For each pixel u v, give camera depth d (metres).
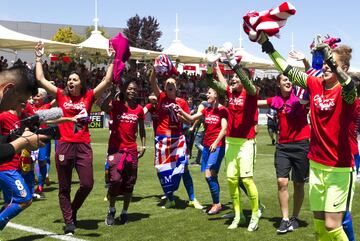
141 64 33.38
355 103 4.02
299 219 6.81
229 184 6.34
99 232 6.15
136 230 6.25
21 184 5.43
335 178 4.01
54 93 6.09
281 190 6.13
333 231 4.04
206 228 6.36
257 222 6.25
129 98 6.68
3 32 22.09
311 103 4.14
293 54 4.97
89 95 6.11
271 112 18.30
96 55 28.86
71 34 47.88
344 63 4.04
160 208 7.66
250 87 5.96
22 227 6.35
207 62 6.21
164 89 7.68
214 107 7.38
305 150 6.09
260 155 15.07
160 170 7.59
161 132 7.58
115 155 6.54
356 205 7.65
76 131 6.05
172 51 33.34
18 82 2.61
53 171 11.53
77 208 6.32
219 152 7.17
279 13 4.25
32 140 2.58
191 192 7.77
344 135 3.99
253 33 4.36
